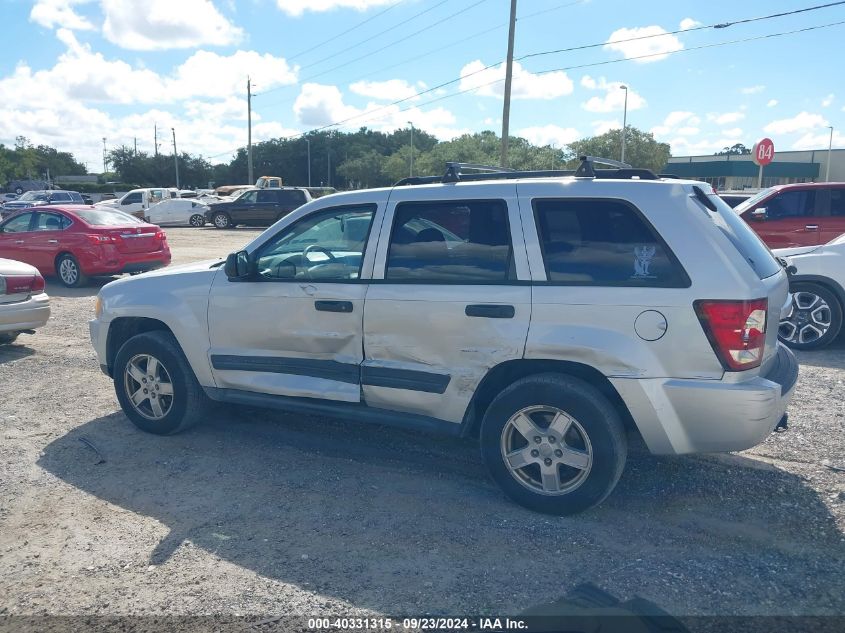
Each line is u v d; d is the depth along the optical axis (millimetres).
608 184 4008
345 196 4734
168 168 103562
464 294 4172
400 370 4414
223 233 30000
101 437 5504
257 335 4941
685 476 4613
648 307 3775
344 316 4574
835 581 3412
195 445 5320
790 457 4898
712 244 3758
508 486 4168
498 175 4633
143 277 5578
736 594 3309
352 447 5254
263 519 4129
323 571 3564
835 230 10625
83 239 13539
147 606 3307
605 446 3879
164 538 3930
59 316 10797
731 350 3668
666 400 3777
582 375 4059
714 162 65500
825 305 7797
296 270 4840
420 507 4246
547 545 3771
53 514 4238
